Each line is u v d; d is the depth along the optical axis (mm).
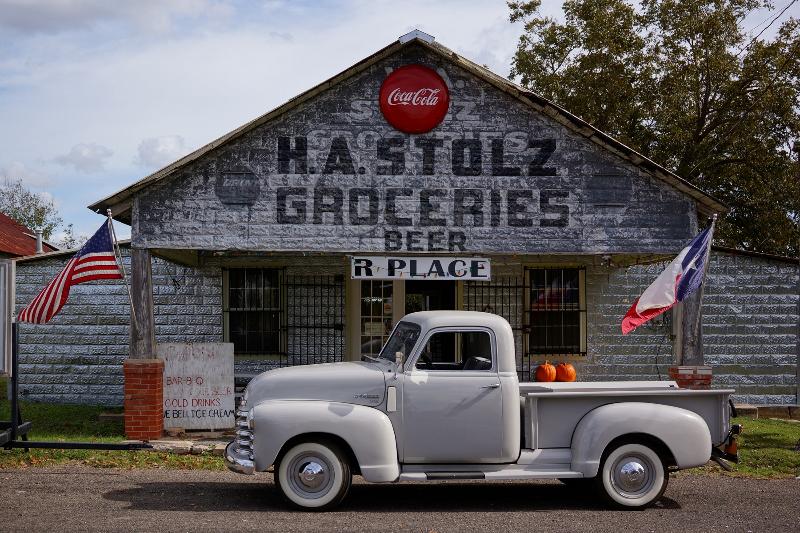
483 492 9820
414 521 8195
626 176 12914
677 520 8406
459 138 12781
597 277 16344
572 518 8445
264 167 12602
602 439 8688
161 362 12477
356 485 10164
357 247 12656
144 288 12398
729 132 25656
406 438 8594
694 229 12922
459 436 8633
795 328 16531
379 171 12703
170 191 12516
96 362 16281
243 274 16094
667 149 26219
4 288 10781
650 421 8734
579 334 16281
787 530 8055
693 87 25766
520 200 12812
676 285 10953
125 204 12469
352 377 8711
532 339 16188
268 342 16016
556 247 12820
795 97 24969
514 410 8719
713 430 9016
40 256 16266
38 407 15648
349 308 16016
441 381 8664
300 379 8758
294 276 15992
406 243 12695
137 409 12203
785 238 25641
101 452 11453
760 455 12102
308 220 12617
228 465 8656
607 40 25312
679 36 25656
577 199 12852
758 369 16500
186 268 16062
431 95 12742
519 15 27625
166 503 8734
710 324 16516
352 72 12562
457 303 16141
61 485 9539
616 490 8859
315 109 12664
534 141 12844
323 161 12656
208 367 12812
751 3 25828
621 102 25953
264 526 7773
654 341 16375
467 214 12766
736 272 16594
